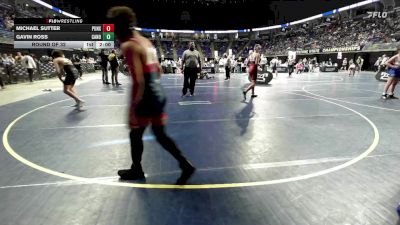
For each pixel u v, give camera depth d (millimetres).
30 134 5102
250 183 3123
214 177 3281
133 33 2832
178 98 9820
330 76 23875
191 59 9914
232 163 3721
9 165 3617
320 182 3143
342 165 3643
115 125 5832
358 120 6293
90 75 22344
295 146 4438
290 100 9359
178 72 26797
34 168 3523
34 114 6910
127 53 2736
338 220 2416
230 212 2537
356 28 37500
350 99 9641
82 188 2986
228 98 9828
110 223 2361
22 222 2365
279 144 4543
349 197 2805
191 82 10312
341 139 4820
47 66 18344
